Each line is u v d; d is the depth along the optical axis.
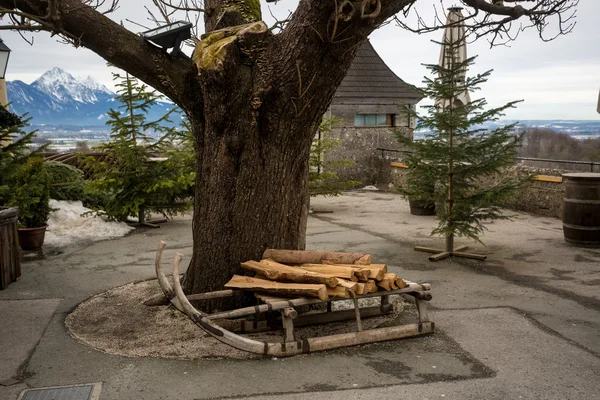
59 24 4.61
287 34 4.96
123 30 5.33
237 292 5.12
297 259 5.30
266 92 5.07
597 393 3.80
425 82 7.93
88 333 5.21
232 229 5.44
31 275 7.57
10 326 5.44
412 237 9.91
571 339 4.89
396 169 16.75
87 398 3.81
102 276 7.45
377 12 4.50
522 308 5.82
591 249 8.63
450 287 6.68
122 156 10.66
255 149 5.32
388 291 4.88
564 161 10.90
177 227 11.48
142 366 4.36
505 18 7.23
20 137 9.93
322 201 15.10
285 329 4.52
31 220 9.25
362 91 17.36
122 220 11.61
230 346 4.64
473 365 4.31
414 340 4.89
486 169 7.81
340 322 5.38
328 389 3.91
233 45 4.87
